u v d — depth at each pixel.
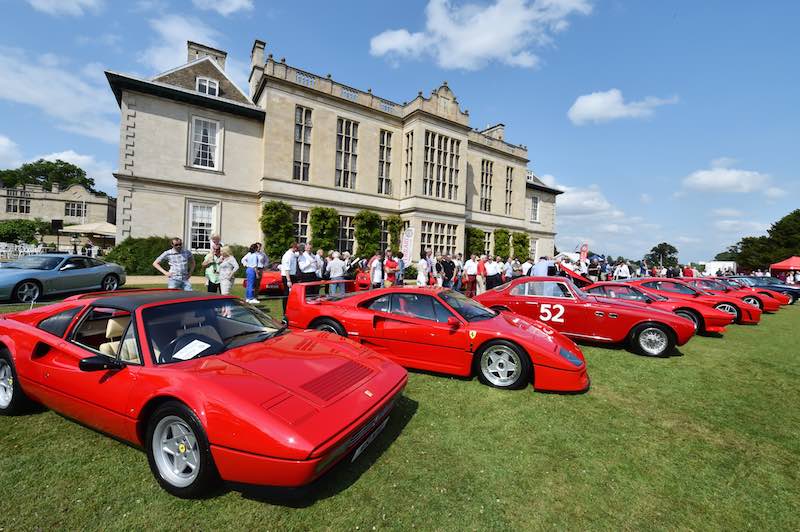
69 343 3.34
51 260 10.46
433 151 25.58
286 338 3.66
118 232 17.50
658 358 6.59
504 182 32.47
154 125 18.33
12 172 77.50
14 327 3.73
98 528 2.24
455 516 2.43
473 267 14.64
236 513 2.41
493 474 2.92
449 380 5.05
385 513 2.44
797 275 33.97
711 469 3.13
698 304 8.80
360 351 3.64
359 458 3.08
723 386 5.23
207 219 19.77
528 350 4.66
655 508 2.60
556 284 7.68
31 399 3.63
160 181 18.30
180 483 2.55
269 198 20.42
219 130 20.02
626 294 9.23
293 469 2.25
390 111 25.19
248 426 2.34
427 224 25.06
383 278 12.35
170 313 3.33
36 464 2.85
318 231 21.58
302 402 2.58
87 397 3.00
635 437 3.63
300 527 2.29
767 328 10.24
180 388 2.57
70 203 54.03
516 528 2.34
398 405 4.18
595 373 5.60
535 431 3.66
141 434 2.77
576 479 2.90
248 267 10.41
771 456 3.37
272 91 20.58
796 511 2.62
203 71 20.75
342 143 23.19
